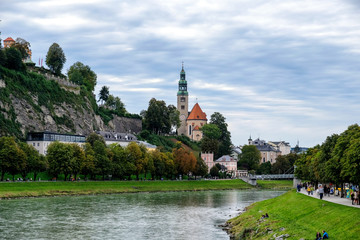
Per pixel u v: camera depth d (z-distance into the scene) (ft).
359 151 330.54
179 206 521.65
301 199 381.19
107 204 520.42
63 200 544.21
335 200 348.38
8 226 360.69
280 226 299.79
